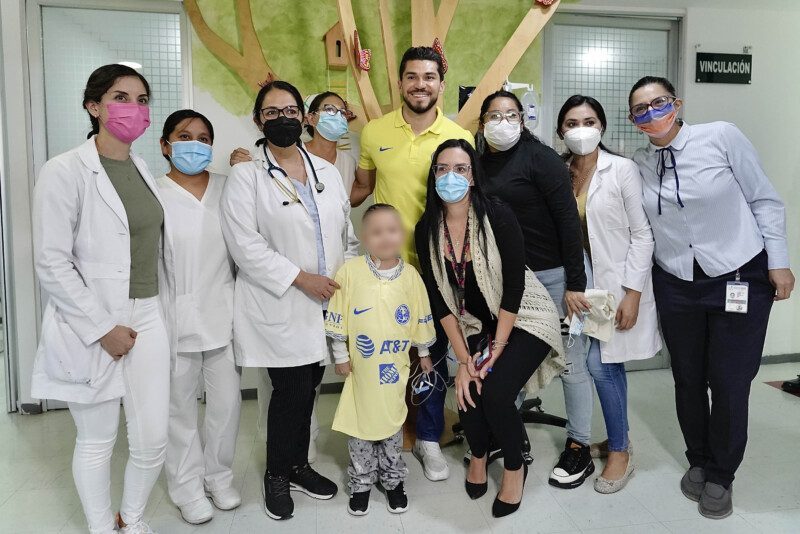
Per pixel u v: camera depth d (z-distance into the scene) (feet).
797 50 11.70
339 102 8.12
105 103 5.00
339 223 6.43
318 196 6.23
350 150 10.27
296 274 5.82
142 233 5.36
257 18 9.98
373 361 6.15
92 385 4.99
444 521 6.30
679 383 6.79
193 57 9.95
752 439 8.34
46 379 5.10
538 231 6.64
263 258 5.81
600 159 6.82
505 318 6.10
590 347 6.95
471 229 6.10
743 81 11.55
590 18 11.14
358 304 6.18
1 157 9.62
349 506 6.49
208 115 10.10
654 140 6.34
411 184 7.02
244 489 7.13
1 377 11.92
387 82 10.43
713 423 6.34
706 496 6.36
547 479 7.24
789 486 6.91
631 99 6.31
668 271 6.65
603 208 6.69
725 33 11.42
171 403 6.10
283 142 5.84
